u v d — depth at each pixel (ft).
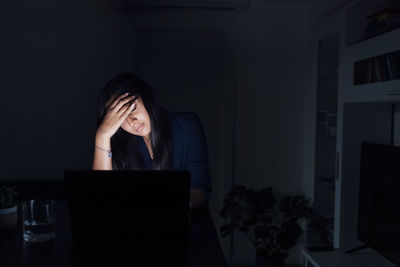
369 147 6.83
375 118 7.29
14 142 9.46
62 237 3.43
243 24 9.85
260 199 8.98
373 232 6.64
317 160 9.24
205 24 9.78
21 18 9.23
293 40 9.96
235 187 9.26
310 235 9.25
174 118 4.82
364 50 6.46
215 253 3.03
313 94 9.26
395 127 7.23
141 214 3.04
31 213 3.29
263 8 9.84
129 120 4.49
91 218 3.05
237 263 10.14
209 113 10.32
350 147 7.32
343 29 7.24
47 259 2.89
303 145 10.19
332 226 8.16
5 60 9.27
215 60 10.21
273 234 9.09
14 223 3.72
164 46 10.10
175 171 2.99
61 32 9.37
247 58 9.96
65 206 4.57
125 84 4.49
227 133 10.07
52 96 9.47
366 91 6.44
